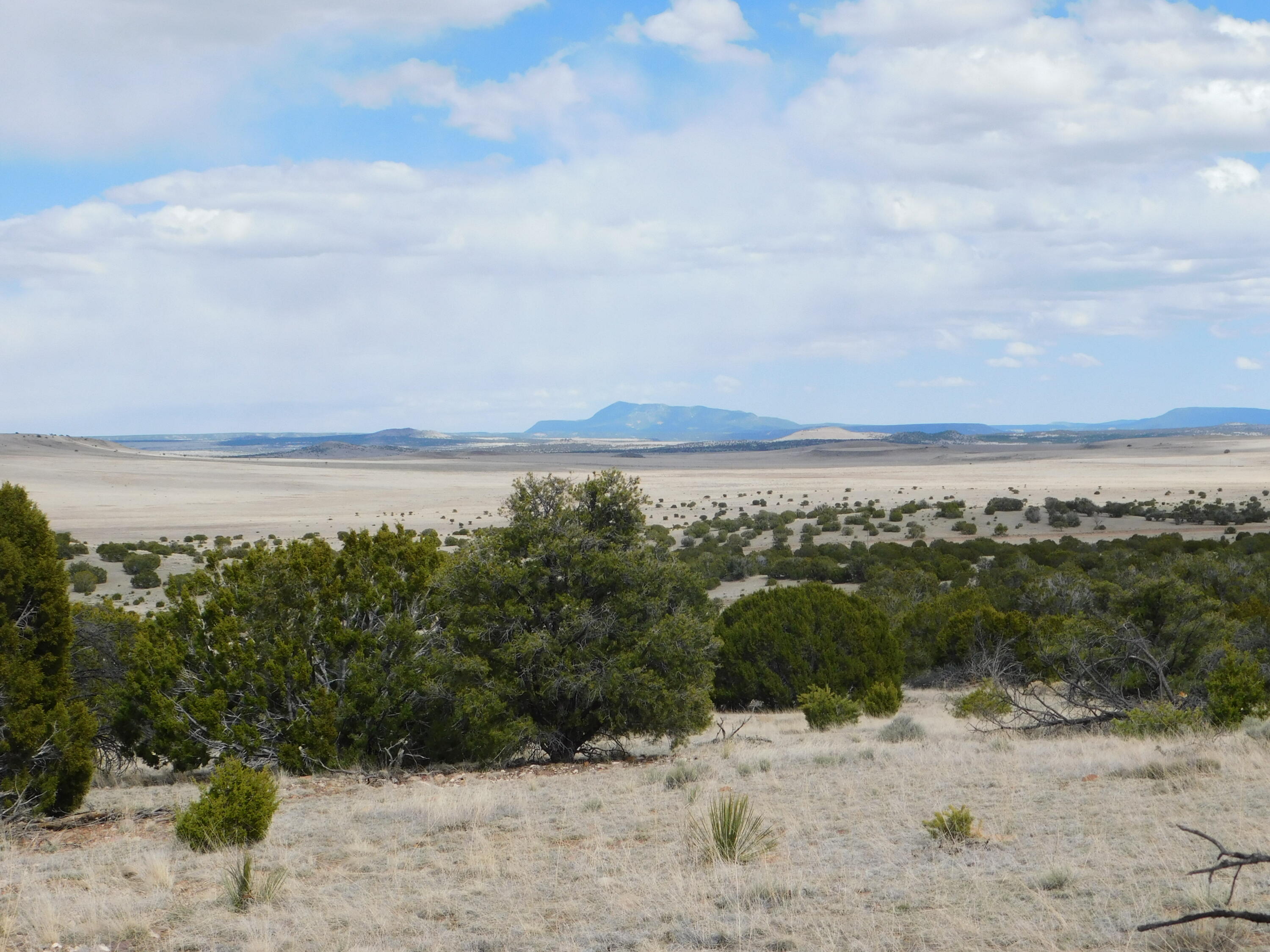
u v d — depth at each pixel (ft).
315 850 33.40
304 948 22.88
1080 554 227.61
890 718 80.48
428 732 57.98
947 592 181.27
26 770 42.50
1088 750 46.21
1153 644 64.80
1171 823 27.81
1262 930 19.12
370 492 602.03
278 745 54.85
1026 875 23.80
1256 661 57.41
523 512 58.75
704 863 28.02
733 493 529.86
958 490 492.54
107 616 63.87
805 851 28.63
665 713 56.29
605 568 56.65
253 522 411.75
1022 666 84.12
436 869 29.94
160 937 24.66
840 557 255.70
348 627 58.39
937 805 34.17
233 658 55.67
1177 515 328.90
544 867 29.19
